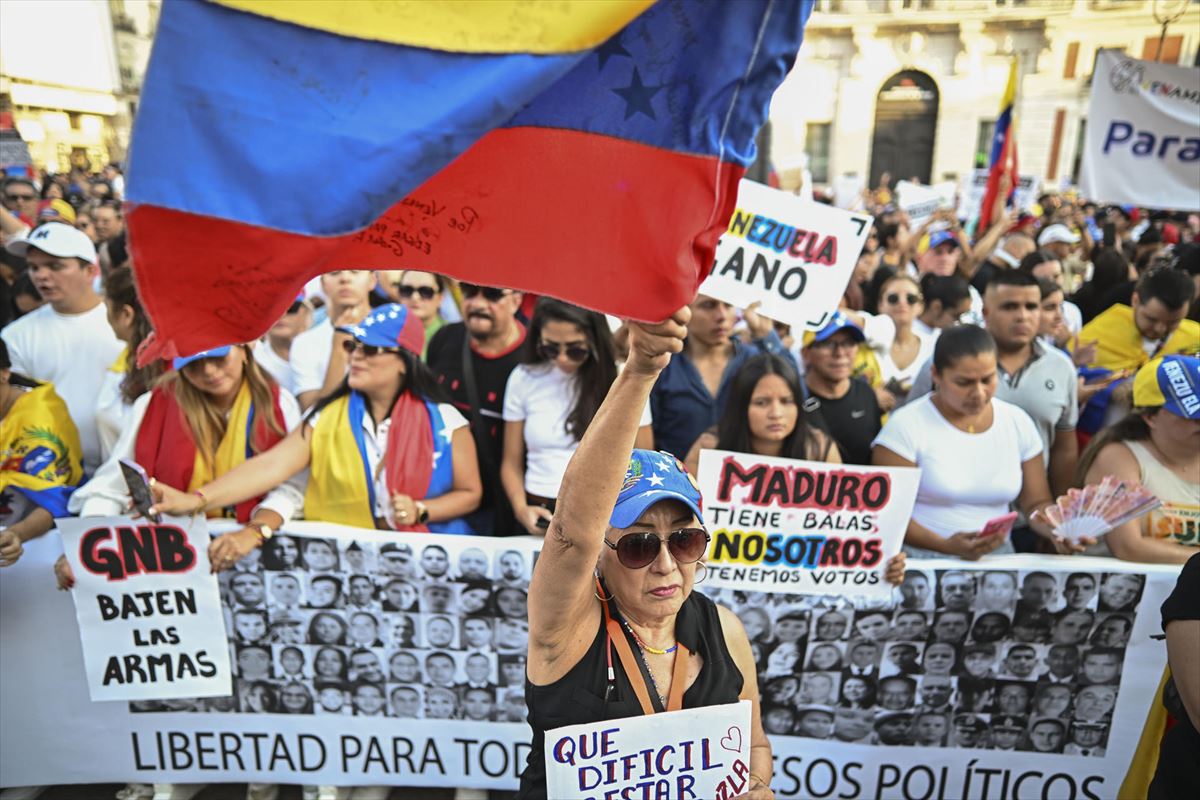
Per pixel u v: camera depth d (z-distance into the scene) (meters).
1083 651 2.69
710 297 3.35
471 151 1.23
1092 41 24.81
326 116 1.08
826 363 3.36
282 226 1.08
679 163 1.23
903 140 27.52
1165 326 4.19
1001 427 2.93
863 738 2.80
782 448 2.89
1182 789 1.82
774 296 3.28
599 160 1.23
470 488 2.94
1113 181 5.56
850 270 3.23
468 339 3.46
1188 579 1.75
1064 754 2.76
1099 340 4.63
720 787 1.67
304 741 2.89
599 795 1.62
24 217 8.04
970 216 9.46
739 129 1.21
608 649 1.63
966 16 25.52
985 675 2.73
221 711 2.86
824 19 26.52
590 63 1.19
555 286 1.27
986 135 26.44
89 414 3.69
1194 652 1.70
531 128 1.23
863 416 3.48
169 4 1.04
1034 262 5.24
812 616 2.72
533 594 1.55
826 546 2.68
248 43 1.06
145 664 2.76
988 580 2.66
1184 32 23.89
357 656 2.81
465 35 1.11
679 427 3.46
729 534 2.67
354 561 2.73
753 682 1.82
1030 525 3.02
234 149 1.06
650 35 1.18
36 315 3.78
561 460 3.06
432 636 2.79
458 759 2.90
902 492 2.63
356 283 3.67
